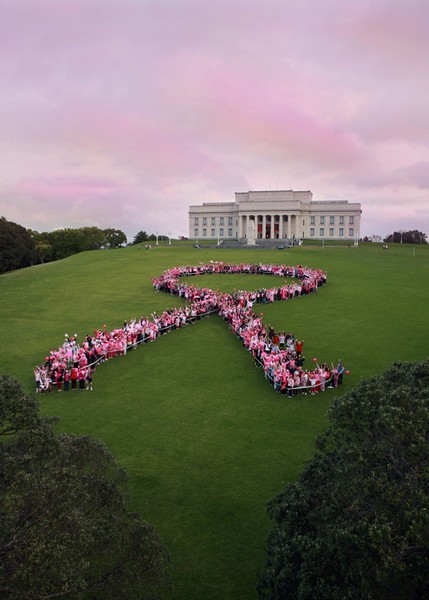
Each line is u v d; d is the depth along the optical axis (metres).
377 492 15.69
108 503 19.33
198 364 49.62
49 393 43.56
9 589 13.91
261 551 24.27
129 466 31.77
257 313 65.44
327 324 60.28
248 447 33.94
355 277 86.88
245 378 45.97
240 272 93.81
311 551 16.75
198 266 96.69
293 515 18.97
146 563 17.72
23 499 15.51
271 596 18.23
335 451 20.97
